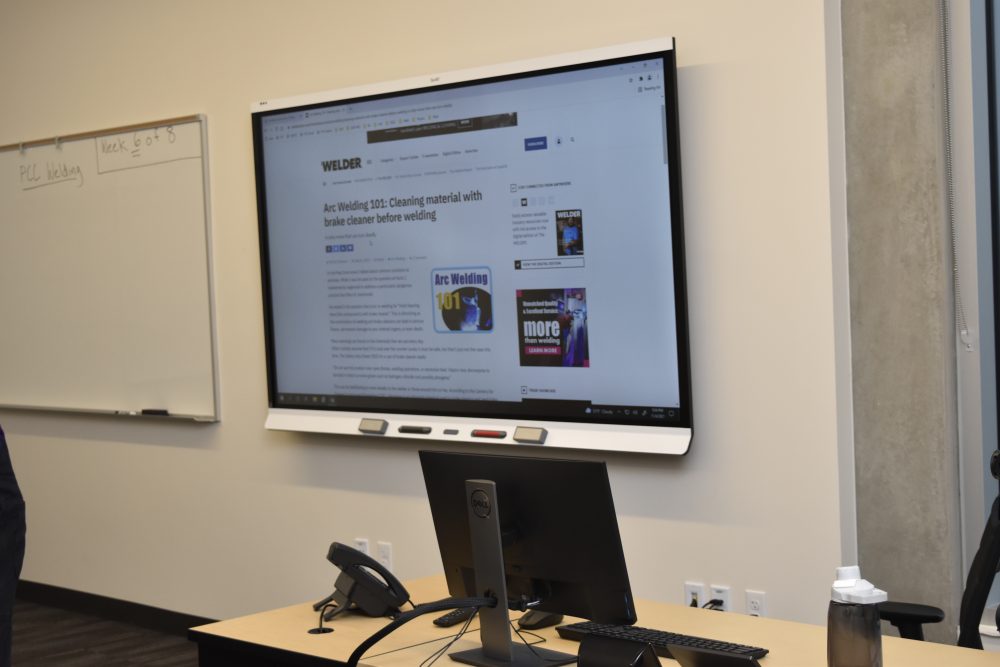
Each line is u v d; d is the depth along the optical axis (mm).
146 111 5012
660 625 2480
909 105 3287
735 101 3375
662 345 3488
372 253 4176
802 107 3258
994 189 3383
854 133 3369
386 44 4188
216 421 4828
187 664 4520
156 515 5105
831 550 3258
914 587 3361
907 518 3359
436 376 4043
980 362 3402
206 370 4820
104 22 5152
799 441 3303
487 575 2217
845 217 3373
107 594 5340
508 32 3852
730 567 3443
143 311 5047
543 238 3729
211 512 4887
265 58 4559
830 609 1859
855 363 3418
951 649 2201
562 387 3723
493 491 2193
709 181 3436
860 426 3420
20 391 5609
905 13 3281
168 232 4918
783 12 3279
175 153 4859
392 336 4148
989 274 3402
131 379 5121
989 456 3424
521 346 3814
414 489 4191
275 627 2582
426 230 4020
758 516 3385
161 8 4918
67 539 5500
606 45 3621
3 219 5617
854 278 3406
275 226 4438
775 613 3361
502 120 3789
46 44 5418
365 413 4250
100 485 5336
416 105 4000
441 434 3998
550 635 2426
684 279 3418
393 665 2242
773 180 3316
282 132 4375
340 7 4312
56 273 5395
